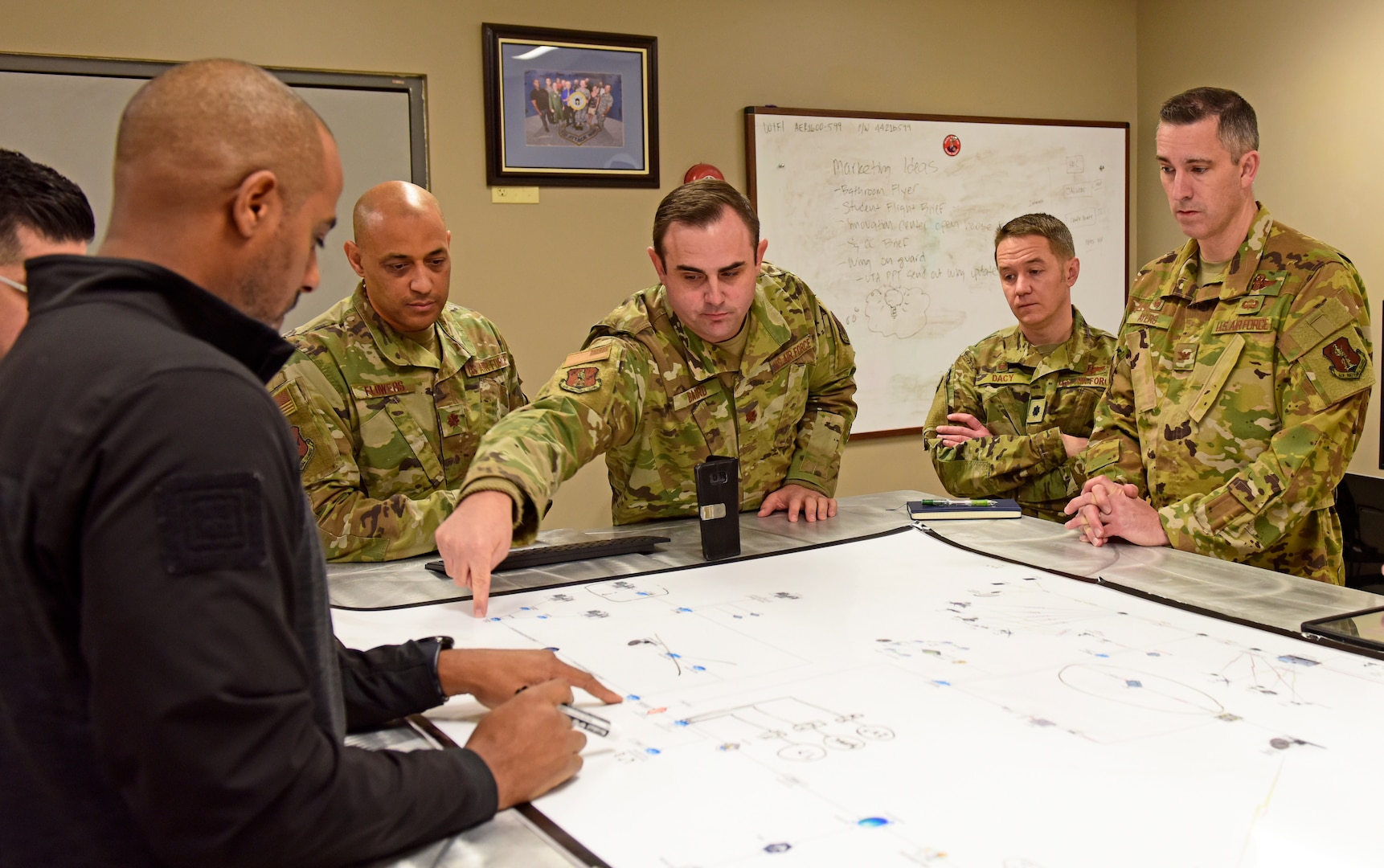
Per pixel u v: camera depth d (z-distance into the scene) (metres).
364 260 2.08
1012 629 1.30
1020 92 4.63
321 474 1.97
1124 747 0.95
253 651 0.66
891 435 4.46
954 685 1.11
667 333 1.97
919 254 4.44
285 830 0.68
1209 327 1.97
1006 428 2.79
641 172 3.88
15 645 0.67
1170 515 1.74
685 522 2.03
